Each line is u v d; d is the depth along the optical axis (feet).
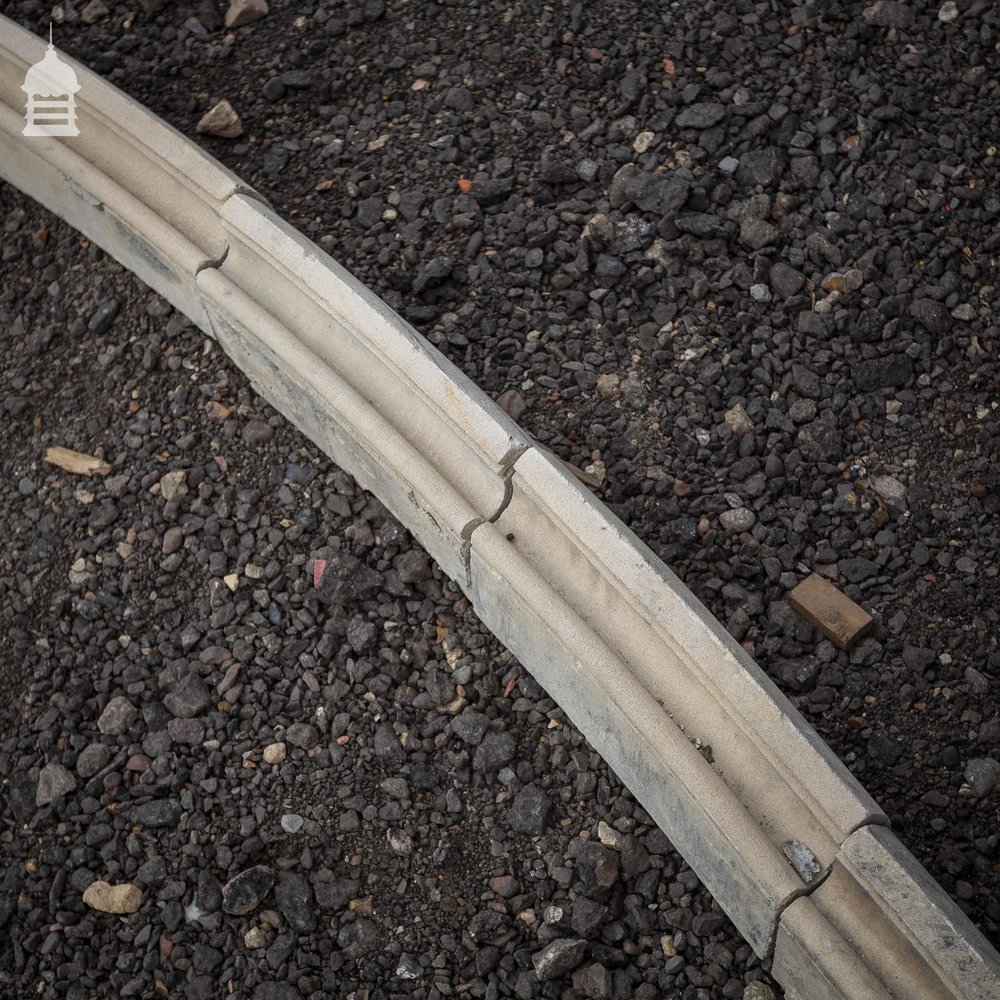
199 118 8.57
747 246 7.58
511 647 6.51
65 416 7.64
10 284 8.24
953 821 5.89
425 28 8.79
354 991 5.81
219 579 6.93
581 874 5.93
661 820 5.89
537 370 7.30
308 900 6.02
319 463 7.23
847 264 7.47
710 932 5.75
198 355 7.70
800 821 5.23
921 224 7.54
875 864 4.95
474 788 6.26
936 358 7.19
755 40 8.39
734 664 5.37
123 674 6.74
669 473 6.93
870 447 6.97
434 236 7.82
